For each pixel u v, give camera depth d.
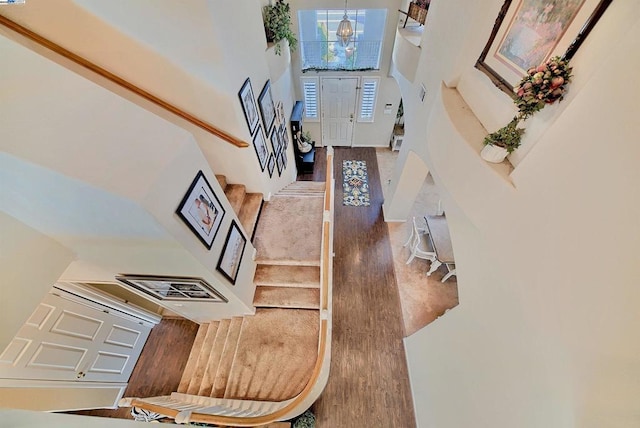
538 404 1.43
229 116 2.79
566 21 1.38
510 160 1.72
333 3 4.71
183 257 2.03
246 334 3.20
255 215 3.72
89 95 1.46
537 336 1.43
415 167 4.17
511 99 1.78
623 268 0.93
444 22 2.78
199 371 3.28
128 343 3.69
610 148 0.98
